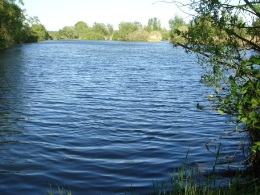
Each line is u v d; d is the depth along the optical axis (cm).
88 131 1211
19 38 10394
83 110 1567
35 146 1030
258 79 535
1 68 3531
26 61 4497
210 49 665
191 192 607
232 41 651
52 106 1644
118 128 1259
